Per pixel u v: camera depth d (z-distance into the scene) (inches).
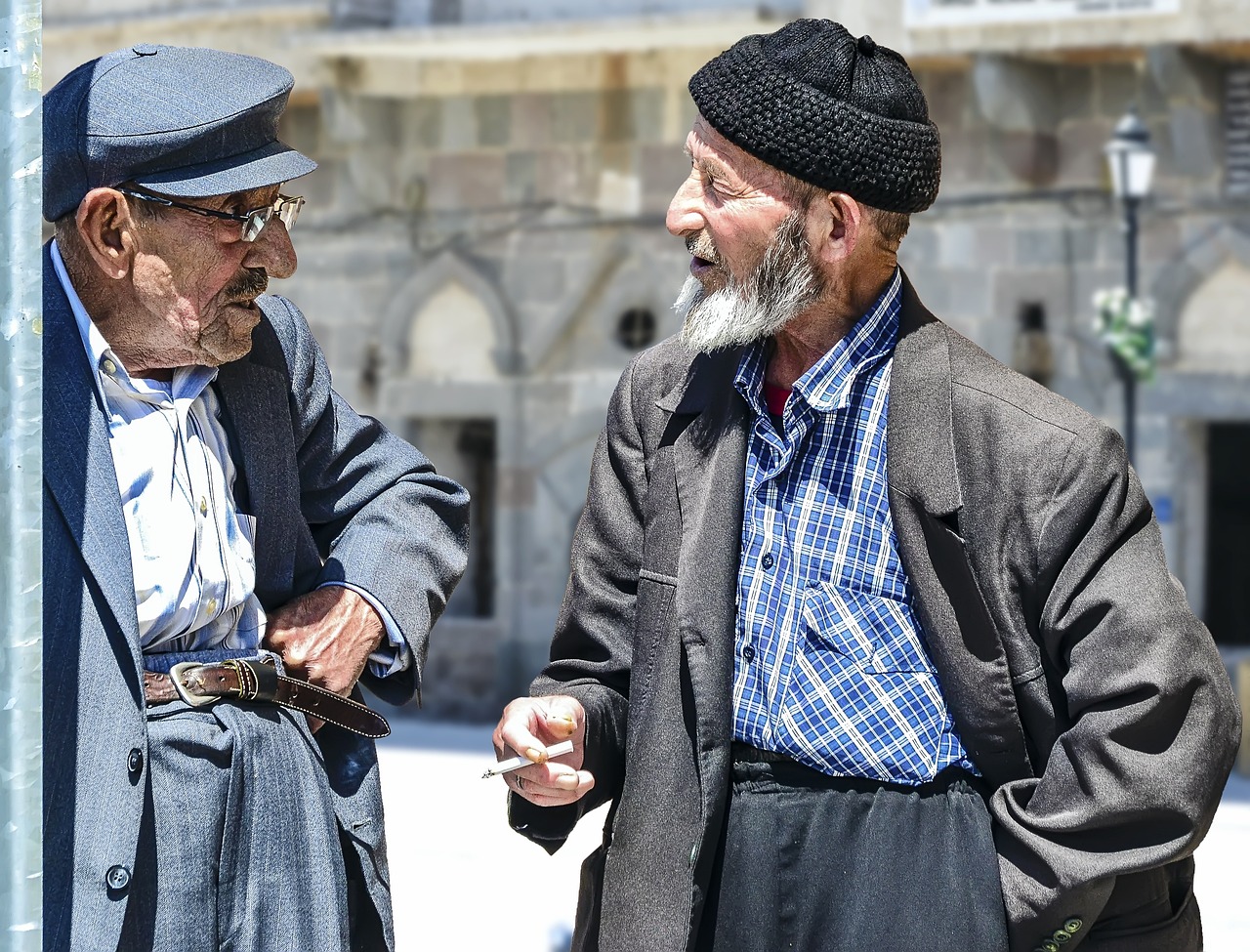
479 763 1147.3
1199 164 1261.1
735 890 249.6
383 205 1450.5
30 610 190.1
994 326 1306.6
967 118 1301.7
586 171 1400.1
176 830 234.1
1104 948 243.9
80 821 225.1
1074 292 1294.3
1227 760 239.5
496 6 1405.0
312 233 1466.5
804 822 248.4
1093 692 237.1
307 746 255.4
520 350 1418.6
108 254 237.6
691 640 250.7
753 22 1288.1
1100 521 241.8
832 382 253.8
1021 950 242.1
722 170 249.1
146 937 229.9
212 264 240.2
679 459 260.5
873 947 242.4
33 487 190.2
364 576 271.0
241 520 256.4
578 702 258.8
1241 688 1147.9
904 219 254.4
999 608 244.1
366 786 267.7
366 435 285.4
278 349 268.2
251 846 242.2
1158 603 239.5
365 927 266.4
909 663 249.8
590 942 270.1
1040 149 1290.6
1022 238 1301.7
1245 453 1359.5
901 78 250.7
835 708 248.1
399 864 796.6
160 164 235.9
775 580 253.6
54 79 1489.9
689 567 253.1
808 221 247.9
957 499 244.5
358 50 1390.3
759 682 251.8
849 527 252.5
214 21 1434.5
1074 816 235.3
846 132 243.0
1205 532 1289.4
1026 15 1242.0
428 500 284.4
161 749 235.6
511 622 1417.3
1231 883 762.8
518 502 1418.6
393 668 272.7
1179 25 1205.7
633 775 255.0
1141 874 243.9
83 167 235.8
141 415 243.9
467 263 1428.4
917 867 244.1
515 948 639.8
